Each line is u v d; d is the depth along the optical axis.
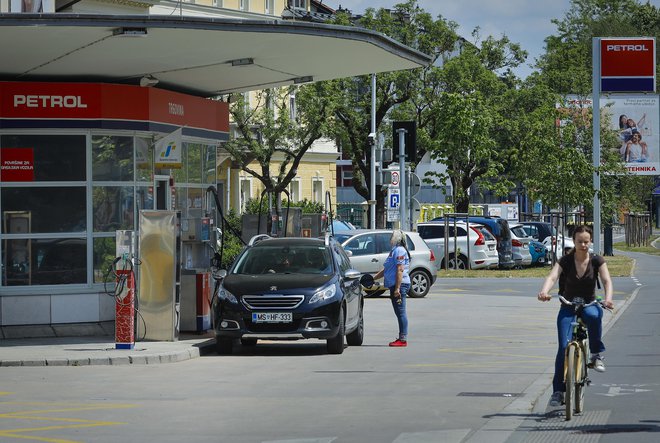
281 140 65.50
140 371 21.62
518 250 62.25
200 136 32.19
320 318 24.05
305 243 26.19
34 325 27.58
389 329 31.19
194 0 71.94
